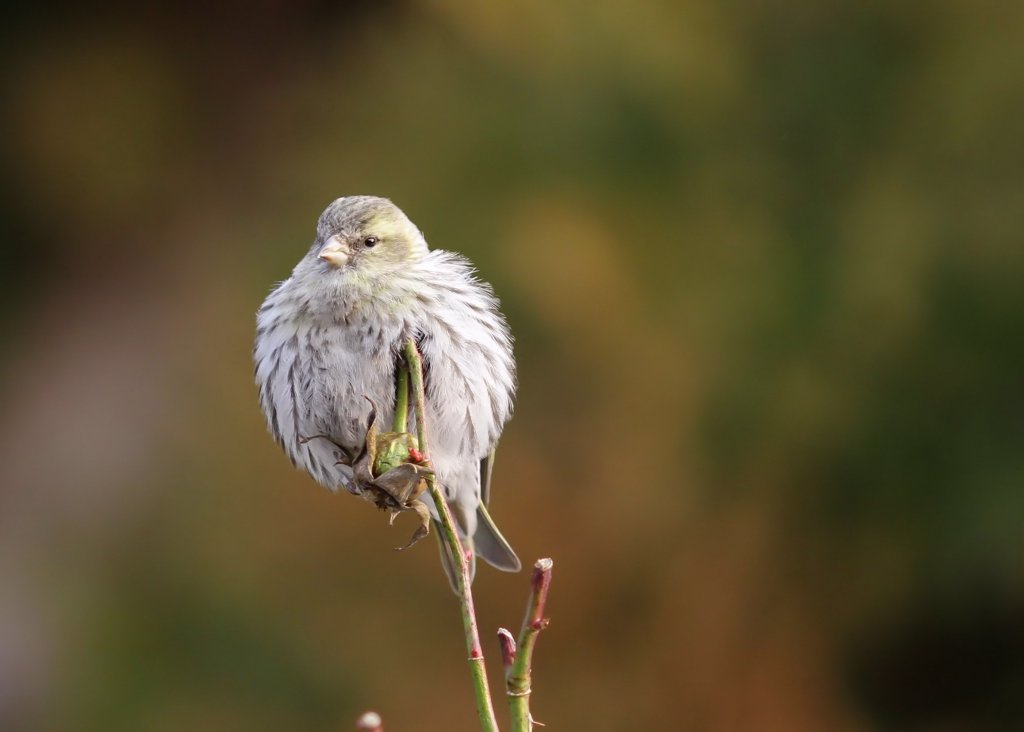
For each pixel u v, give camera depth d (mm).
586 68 12805
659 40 12812
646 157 12688
